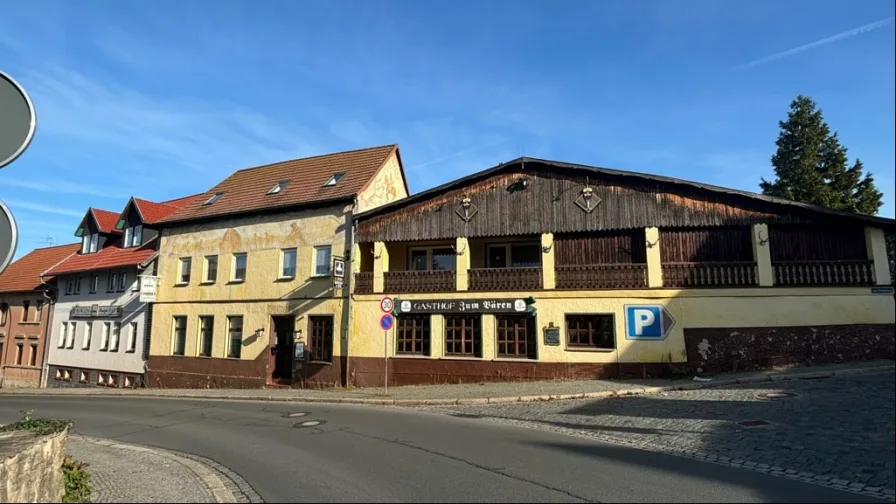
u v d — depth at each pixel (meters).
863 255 17.03
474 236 20.09
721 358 16.92
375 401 15.92
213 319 24.72
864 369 14.70
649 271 17.94
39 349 33.81
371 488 6.69
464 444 9.15
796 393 12.41
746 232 17.77
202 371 24.38
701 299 17.39
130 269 29.05
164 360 25.73
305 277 22.48
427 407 14.62
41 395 24.41
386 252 21.52
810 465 7.17
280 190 25.23
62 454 7.55
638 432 9.79
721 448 8.31
